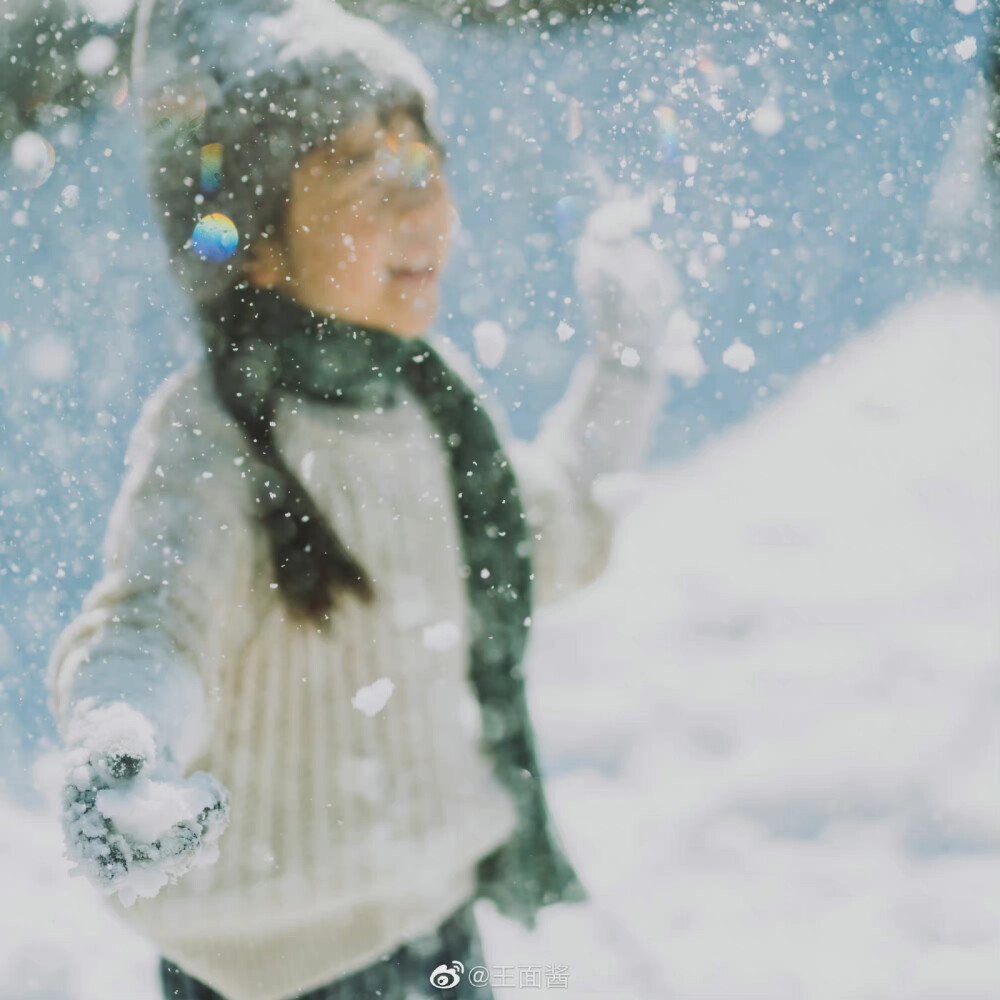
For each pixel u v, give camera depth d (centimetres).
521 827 169
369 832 157
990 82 502
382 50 161
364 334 162
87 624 139
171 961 167
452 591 166
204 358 160
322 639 154
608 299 200
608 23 428
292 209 157
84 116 348
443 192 167
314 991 160
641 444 201
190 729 136
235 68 156
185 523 146
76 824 110
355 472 159
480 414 173
